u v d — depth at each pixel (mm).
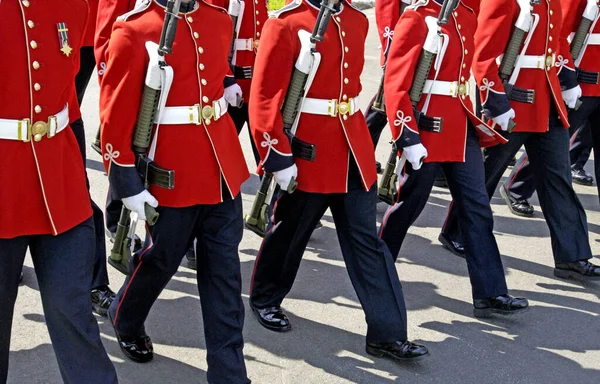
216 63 8547
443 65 10648
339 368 9852
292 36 8984
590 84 13773
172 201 8398
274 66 8977
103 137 8008
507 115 11539
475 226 11102
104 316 10555
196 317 10734
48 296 7402
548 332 11141
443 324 11156
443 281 12461
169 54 8148
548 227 13617
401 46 10242
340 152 9602
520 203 15359
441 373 9938
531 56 12266
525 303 11094
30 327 10180
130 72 7828
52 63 7211
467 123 11016
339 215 9914
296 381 9508
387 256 9930
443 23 10234
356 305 11461
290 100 9203
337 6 9391
